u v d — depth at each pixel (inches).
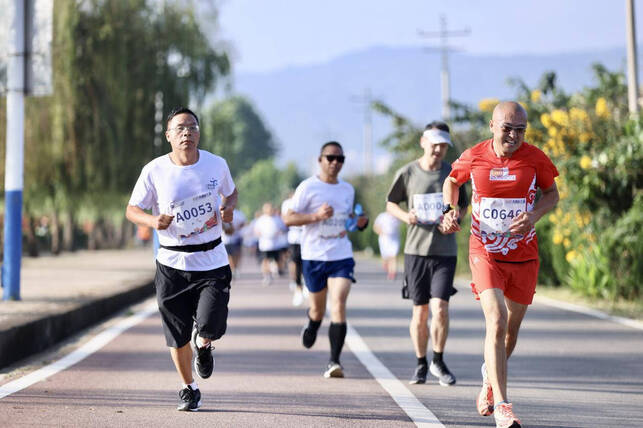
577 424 426.3
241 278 1764.3
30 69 898.7
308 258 586.2
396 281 1619.1
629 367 598.9
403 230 2608.3
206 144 2133.4
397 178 558.6
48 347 706.2
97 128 1907.0
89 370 585.3
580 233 1105.4
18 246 888.3
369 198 3754.9
